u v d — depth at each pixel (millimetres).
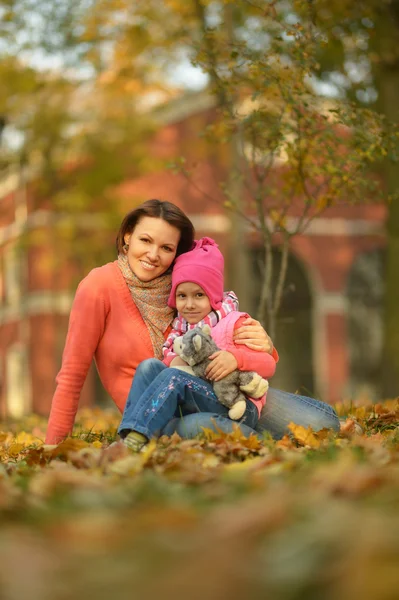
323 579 1623
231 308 5160
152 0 16078
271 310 8109
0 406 30500
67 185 22266
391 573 1581
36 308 27297
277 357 5250
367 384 30969
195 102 27234
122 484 3221
